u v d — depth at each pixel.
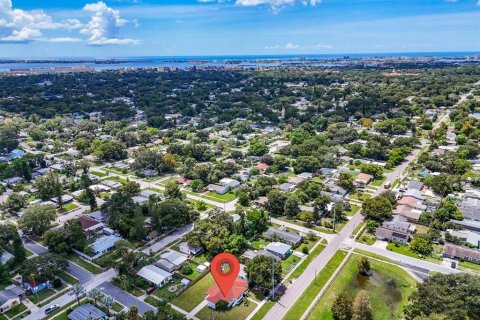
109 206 145.12
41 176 182.12
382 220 141.88
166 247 128.75
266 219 141.38
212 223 129.62
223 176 191.88
